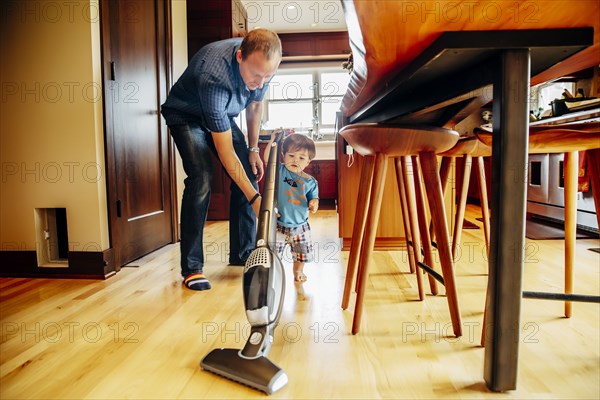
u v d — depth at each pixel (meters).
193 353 1.04
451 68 0.86
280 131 1.21
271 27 5.14
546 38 0.73
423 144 1.09
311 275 1.84
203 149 1.72
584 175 2.67
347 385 0.87
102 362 0.99
